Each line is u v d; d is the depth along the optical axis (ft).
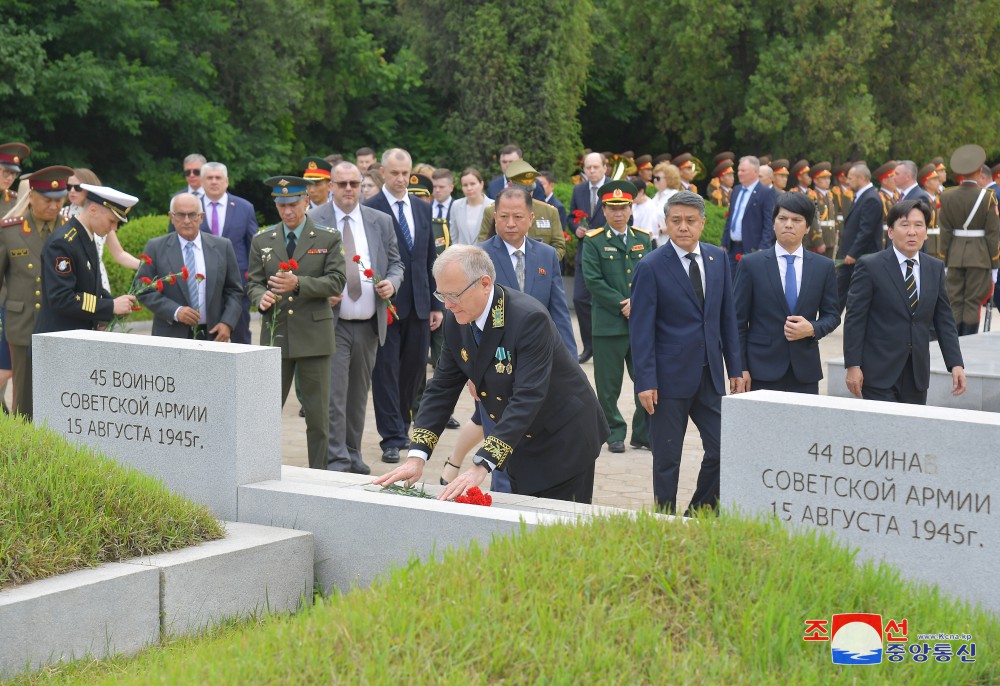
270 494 18.47
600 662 11.18
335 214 29.22
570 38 88.38
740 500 15.57
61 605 14.83
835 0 91.30
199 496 19.12
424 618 11.78
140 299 28.19
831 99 92.89
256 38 84.84
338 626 11.80
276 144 87.04
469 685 10.78
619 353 32.27
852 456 14.78
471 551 13.62
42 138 79.15
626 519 13.96
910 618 12.59
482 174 87.66
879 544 14.65
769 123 93.71
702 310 23.12
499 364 17.58
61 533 15.76
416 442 18.43
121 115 75.77
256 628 15.39
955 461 14.10
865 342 25.68
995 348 35.96
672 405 23.06
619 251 32.35
